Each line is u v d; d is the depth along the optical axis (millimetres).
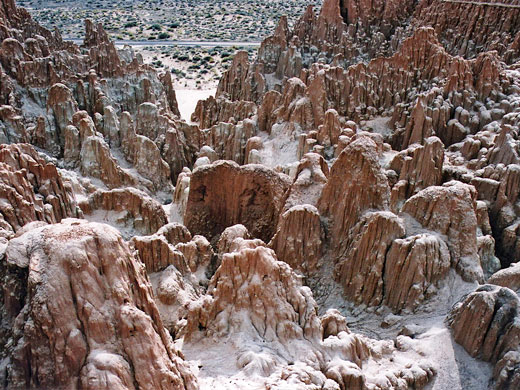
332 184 28984
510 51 62219
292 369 18438
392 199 34094
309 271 28250
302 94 53344
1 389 15273
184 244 29203
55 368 14969
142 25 145750
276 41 72250
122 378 14820
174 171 50844
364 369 20781
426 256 25219
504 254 32938
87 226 16141
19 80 52562
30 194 28531
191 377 16906
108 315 15406
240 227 29859
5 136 44375
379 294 25969
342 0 75750
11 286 16078
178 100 86062
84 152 44375
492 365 21156
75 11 163625
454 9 70500
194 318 20812
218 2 180625
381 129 52500
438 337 22594
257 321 20484
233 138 52250
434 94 49250
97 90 55375
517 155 36781
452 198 26719
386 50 71875
